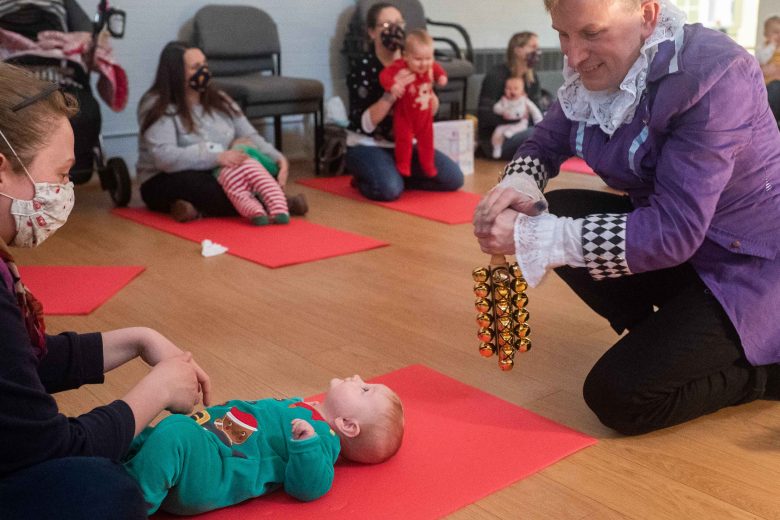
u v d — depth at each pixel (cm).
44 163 112
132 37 469
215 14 474
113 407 116
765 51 467
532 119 517
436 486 144
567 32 148
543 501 142
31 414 101
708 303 161
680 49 149
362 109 411
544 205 155
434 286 263
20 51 352
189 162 355
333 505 138
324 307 244
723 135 147
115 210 380
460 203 385
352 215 367
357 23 511
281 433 140
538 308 241
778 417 173
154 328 228
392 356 206
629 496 144
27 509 99
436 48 586
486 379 192
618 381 158
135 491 105
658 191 153
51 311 241
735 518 137
